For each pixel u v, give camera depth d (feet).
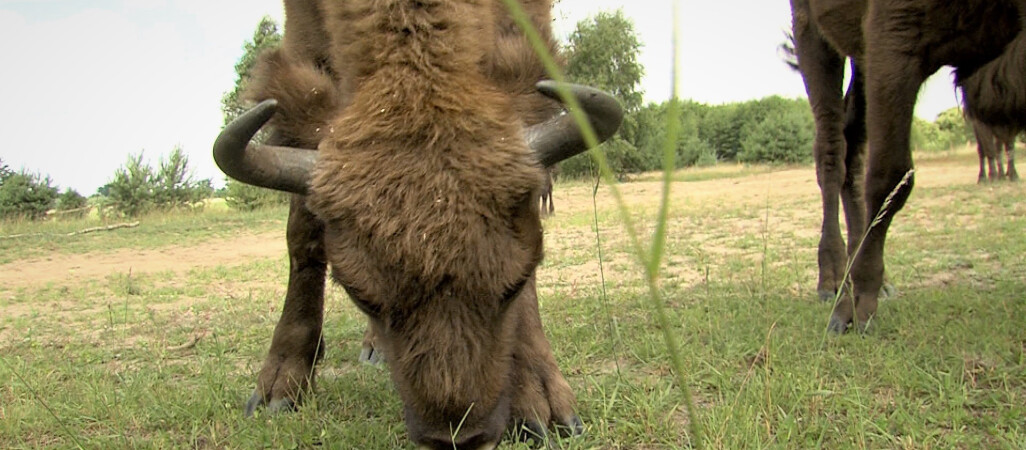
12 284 13.17
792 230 13.65
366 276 3.28
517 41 3.86
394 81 3.44
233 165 3.44
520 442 4.15
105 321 8.96
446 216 3.18
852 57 7.17
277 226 22.94
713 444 3.81
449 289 3.24
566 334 6.35
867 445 3.89
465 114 3.39
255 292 10.90
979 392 4.40
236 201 30.12
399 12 3.57
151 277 13.25
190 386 5.75
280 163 3.53
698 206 19.67
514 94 3.69
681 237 13.34
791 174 32.12
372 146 3.33
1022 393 4.38
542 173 3.45
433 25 3.57
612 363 5.57
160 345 7.27
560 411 4.30
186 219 25.82
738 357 5.31
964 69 5.75
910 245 10.41
